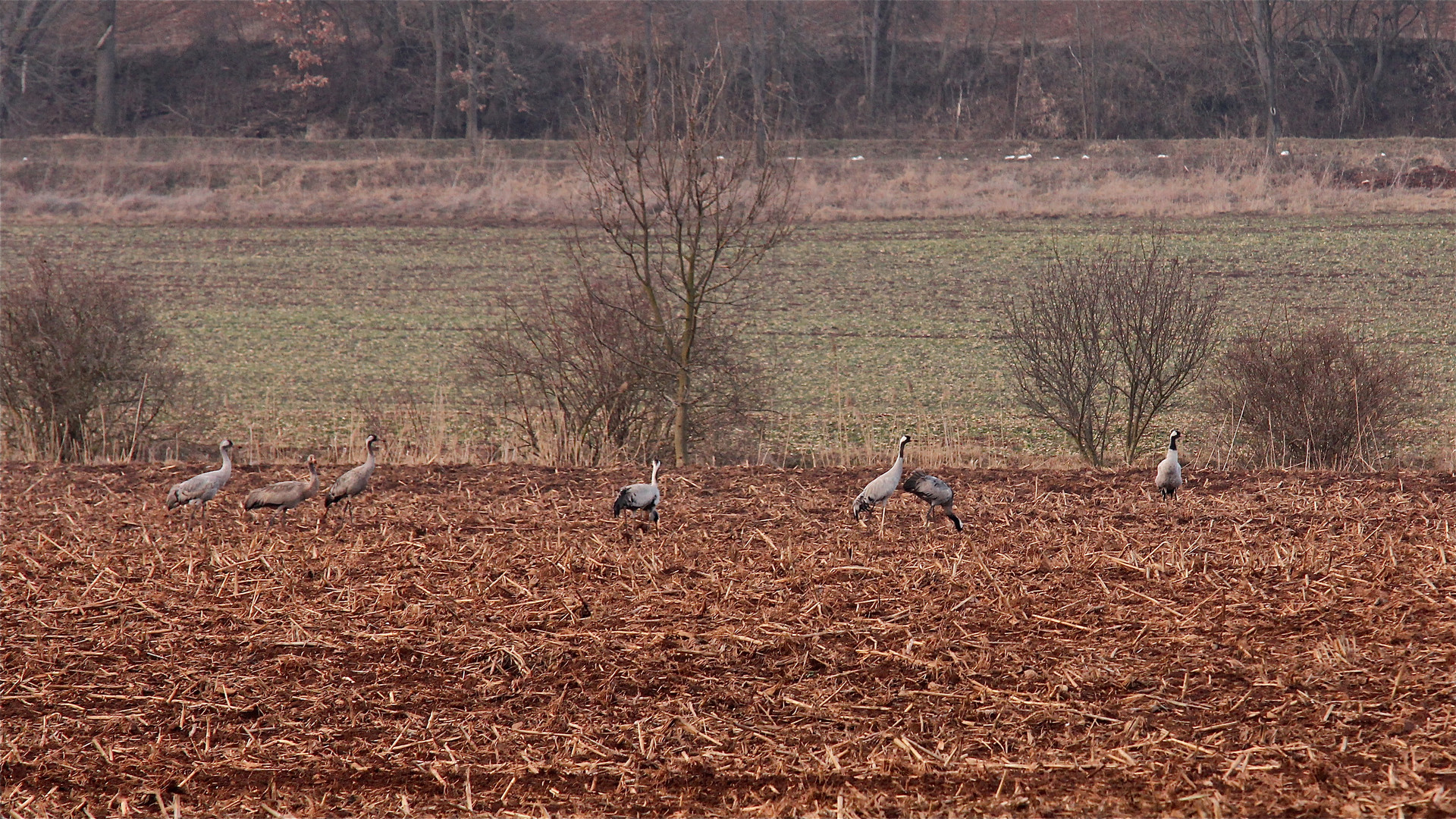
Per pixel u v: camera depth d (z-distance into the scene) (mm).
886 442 21719
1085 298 19516
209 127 68500
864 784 7551
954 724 8328
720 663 9492
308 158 60531
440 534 13547
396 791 7707
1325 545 12078
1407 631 9422
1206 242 43344
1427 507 13797
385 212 53719
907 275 40875
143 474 17328
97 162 57938
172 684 9438
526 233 49625
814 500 14992
